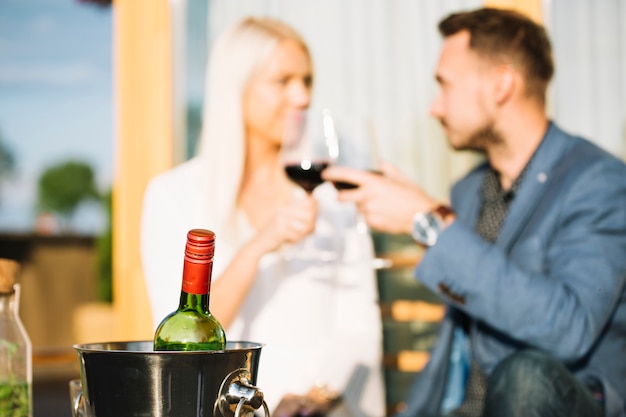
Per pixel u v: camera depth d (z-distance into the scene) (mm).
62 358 6848
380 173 2123
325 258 2418
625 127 2977
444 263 1899
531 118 2189
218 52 2488
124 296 2781
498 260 1882
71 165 18141
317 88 2904
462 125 2232
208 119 2459
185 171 2459
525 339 1868
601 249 1909
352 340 2371
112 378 971
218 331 1084
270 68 2465
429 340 2744
